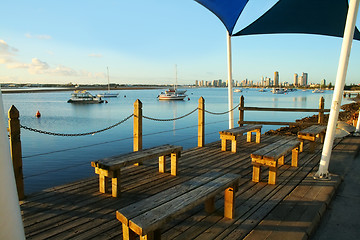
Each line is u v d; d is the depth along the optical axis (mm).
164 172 5023
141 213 2209
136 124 5203
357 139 7898
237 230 2910
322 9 6699
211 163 5699
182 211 2326
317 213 3307
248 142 8094
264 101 68125
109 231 2916
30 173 10695
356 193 4184
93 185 4359
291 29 8000
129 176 4785
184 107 51719
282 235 2777
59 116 36031
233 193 3139
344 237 2932
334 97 4297
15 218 1317
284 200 3711
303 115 36000
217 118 33312
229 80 8297
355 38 7020
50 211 3385
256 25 7621
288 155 6391
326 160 4547
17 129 3625
